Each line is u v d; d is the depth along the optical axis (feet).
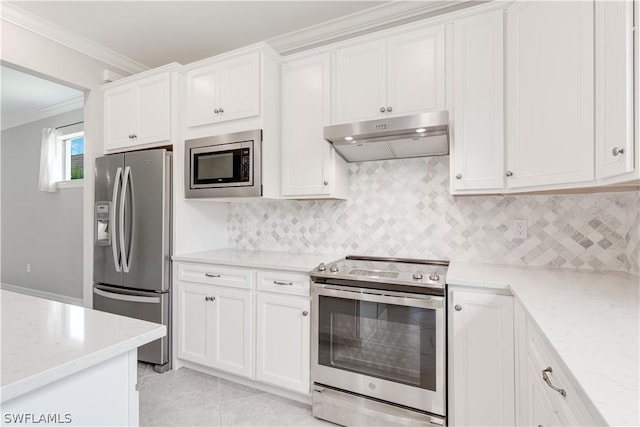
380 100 6.72
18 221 15.84
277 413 6.50
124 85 9.17
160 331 3.04
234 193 7.66
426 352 5.43
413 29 6.48
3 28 7.58
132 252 8.40
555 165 4.80
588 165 4.30
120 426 2.78
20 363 2.31
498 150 5.76
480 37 5.91
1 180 16.52
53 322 3.18
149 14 7.91
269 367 6.98
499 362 4.94
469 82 5.99
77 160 14.37
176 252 8.37
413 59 6.46
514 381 4.83
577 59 4.44
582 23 4.36
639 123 3.34
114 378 2.76
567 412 2.61
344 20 8.16
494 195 6.58
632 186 4.91
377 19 7.96
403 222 7.63
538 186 5.17
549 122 4.90
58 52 8.59
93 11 7.77
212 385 7.52
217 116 8.00
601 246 5.98
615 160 3.75
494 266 6.42
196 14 7.93
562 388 2.74
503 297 4.95
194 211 8.92
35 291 15.14
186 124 8.50
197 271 7.99
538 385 3.58
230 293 7.51
